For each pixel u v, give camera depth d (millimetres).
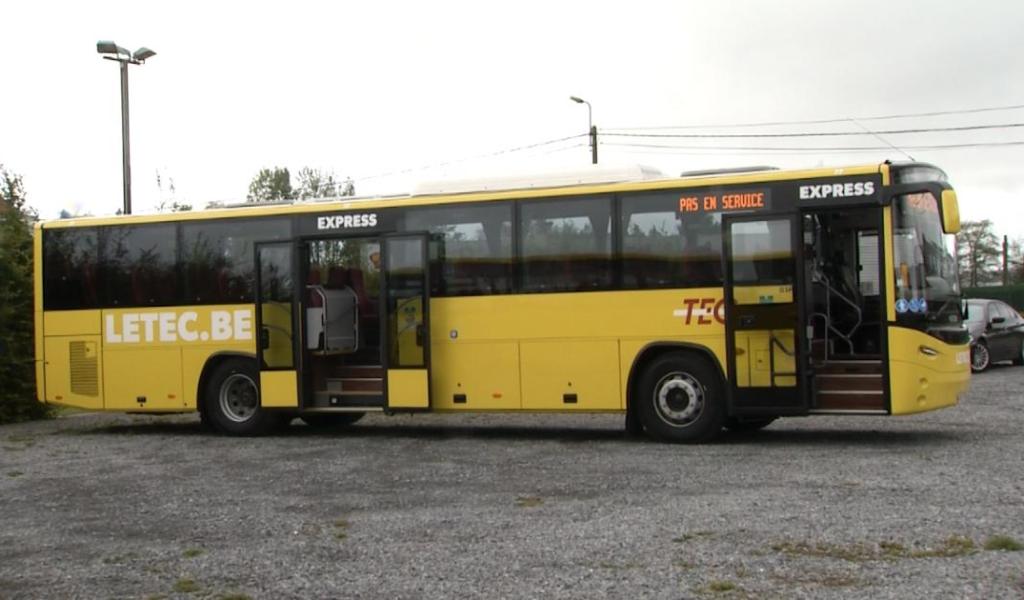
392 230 13641
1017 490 8570
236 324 14594
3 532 8312
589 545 7078
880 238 11516
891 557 6488
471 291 13203
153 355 15016
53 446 14211
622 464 10766
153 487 10297
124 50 23953
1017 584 5809
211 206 15258
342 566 6777
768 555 6633
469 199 13266
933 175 11508
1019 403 15891
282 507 8953
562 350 12750
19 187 19609
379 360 14250
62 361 15516
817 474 9711
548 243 12867
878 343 12195
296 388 14125
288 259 14242
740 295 11898
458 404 13234
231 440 14312
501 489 9500
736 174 12180
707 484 9367
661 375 12391
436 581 6312
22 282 18750
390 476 10508
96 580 6656
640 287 12391
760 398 11789
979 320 22781
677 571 6324
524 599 5859
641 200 12453
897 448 11359
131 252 15180
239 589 6309
